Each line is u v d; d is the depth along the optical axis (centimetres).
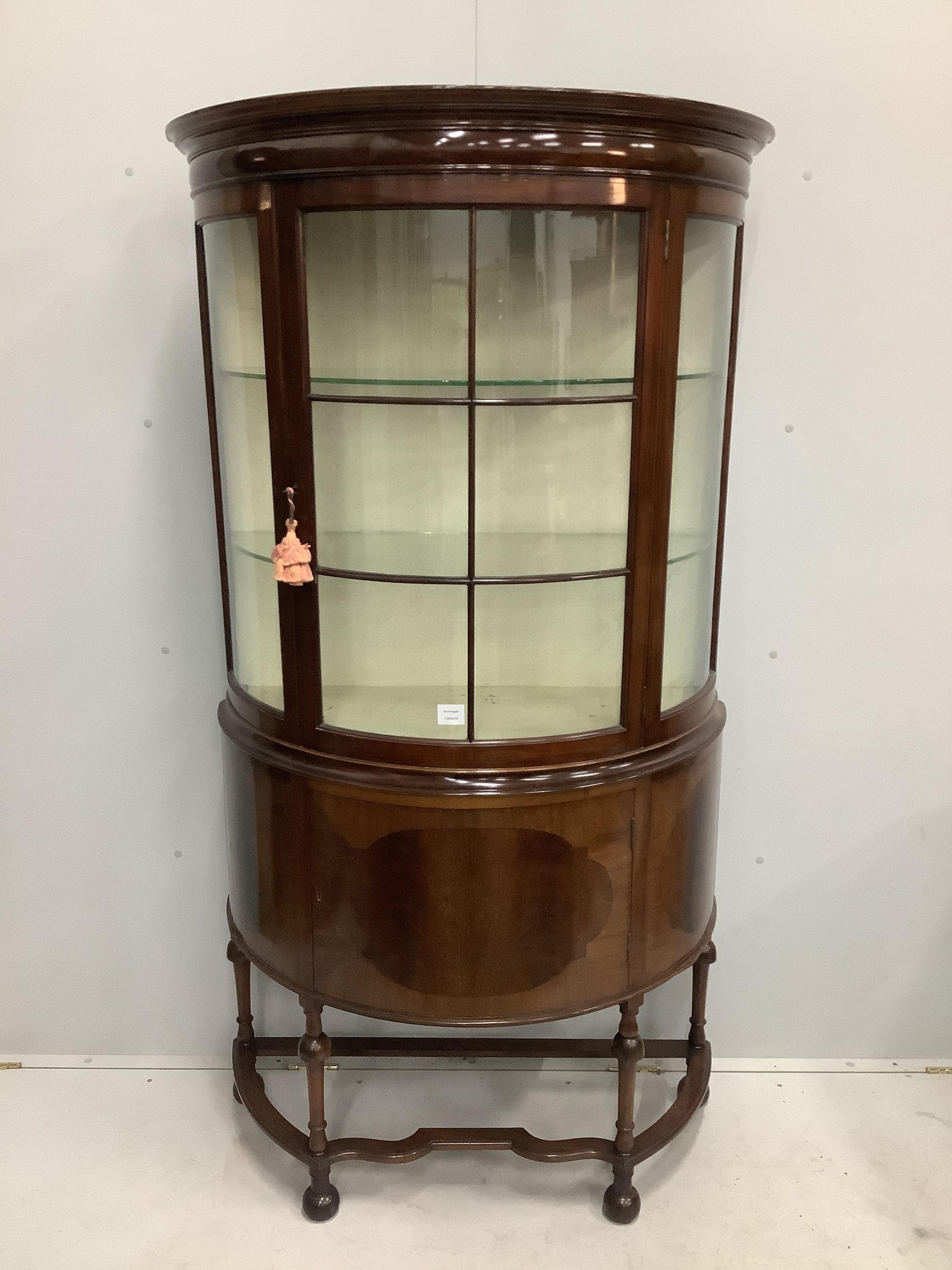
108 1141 185
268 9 162
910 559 183
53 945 202
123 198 168
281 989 203
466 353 134
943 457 178
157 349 174
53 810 195
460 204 123
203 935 202
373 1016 152
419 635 143
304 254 130
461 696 143
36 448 178
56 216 169
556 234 128
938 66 163
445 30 162
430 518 141
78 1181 176
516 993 148
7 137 166
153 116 165
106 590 184
